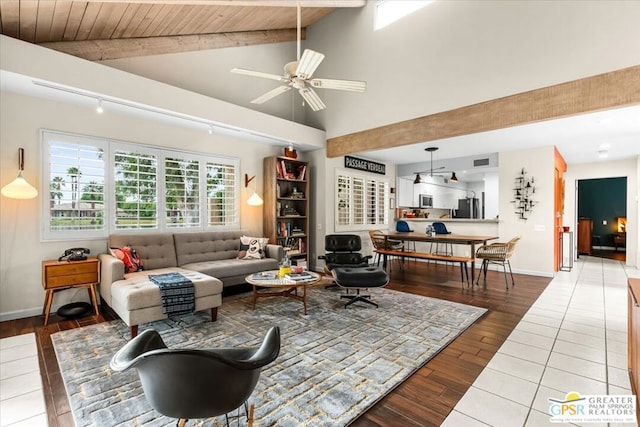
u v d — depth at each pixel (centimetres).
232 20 475
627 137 513
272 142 569
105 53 396
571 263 662
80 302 364
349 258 495
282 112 594
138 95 368
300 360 245
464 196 1094
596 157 688
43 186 354
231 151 534
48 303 324
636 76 297
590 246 893
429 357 251
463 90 415
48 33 346
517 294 447
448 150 635
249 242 502
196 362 111
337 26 574
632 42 300
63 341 281
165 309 299
